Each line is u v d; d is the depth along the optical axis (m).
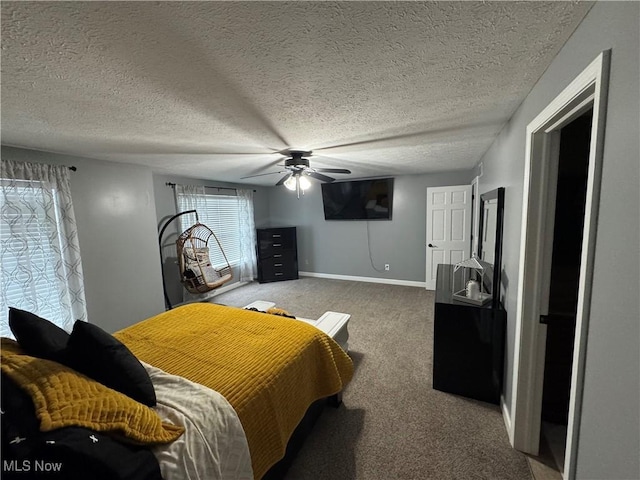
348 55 1.12
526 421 1.63
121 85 1.31
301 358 1.69
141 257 3.40
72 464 0.75
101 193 3.00
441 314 2.16
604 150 0.80
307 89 1.42
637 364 0.66
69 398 0.88
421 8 0.86
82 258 2.85
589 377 0.87
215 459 1.04
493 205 2.31
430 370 2.53
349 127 2.06
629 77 0.69
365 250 5.66
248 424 1.25
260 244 5.71
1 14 0.80
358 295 4.80
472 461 1.61
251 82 1.33
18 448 0.73
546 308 1.54
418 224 5.14
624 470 0.71
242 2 0.80
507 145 1.99
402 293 4.86
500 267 2.17
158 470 0.89
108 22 0.87
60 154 2.68
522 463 1.58
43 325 1.21
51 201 2.56
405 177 5.13
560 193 1.58
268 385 1.41
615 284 0.74
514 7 0.87
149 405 1.14
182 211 4.52
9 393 0.84
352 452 1.69
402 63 1.20
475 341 2.08
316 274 6.20
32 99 1.43
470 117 1.90
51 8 0.79
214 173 4.20
